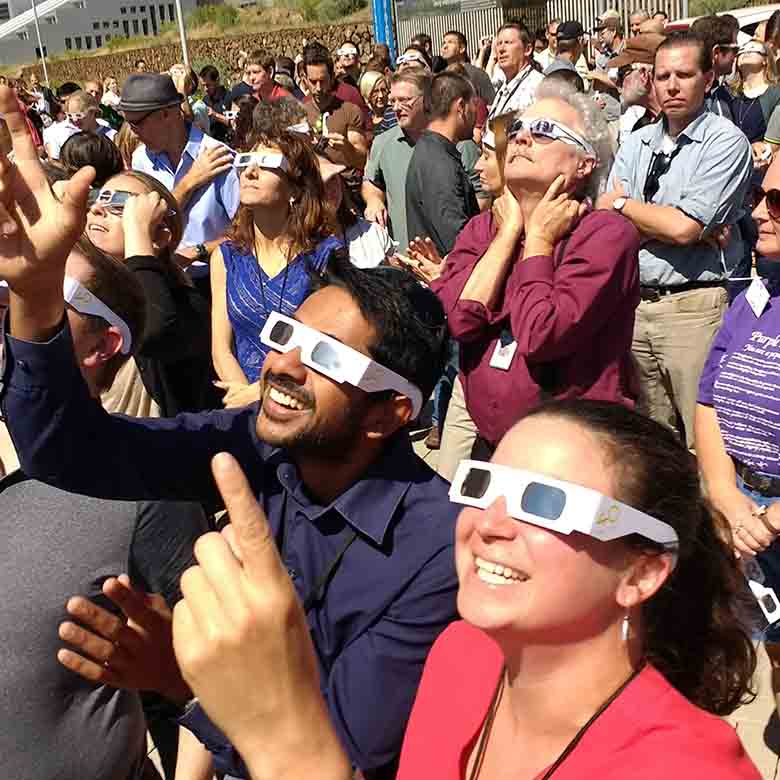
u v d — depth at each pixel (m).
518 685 1.43
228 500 0.97
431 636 1.93
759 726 3.56
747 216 5.29
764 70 7.57
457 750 1.53
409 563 1.93
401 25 20.98
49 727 2.03
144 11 56.66
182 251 5.00
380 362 1.94
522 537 1.37
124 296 2.08
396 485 1.98
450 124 5.41
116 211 3.73
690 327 4.75
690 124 4.63
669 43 4.64
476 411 3.23
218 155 5.21
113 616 1.72
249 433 2.17
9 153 1.50
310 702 1.00
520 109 3.62
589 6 15.24
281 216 3.84
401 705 1.93
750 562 2.93
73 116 11.22
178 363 3.80
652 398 4.95
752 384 2.88
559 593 1.36
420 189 5.31
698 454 3.11
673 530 1.41
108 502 2.08
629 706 1.35
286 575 0.99
